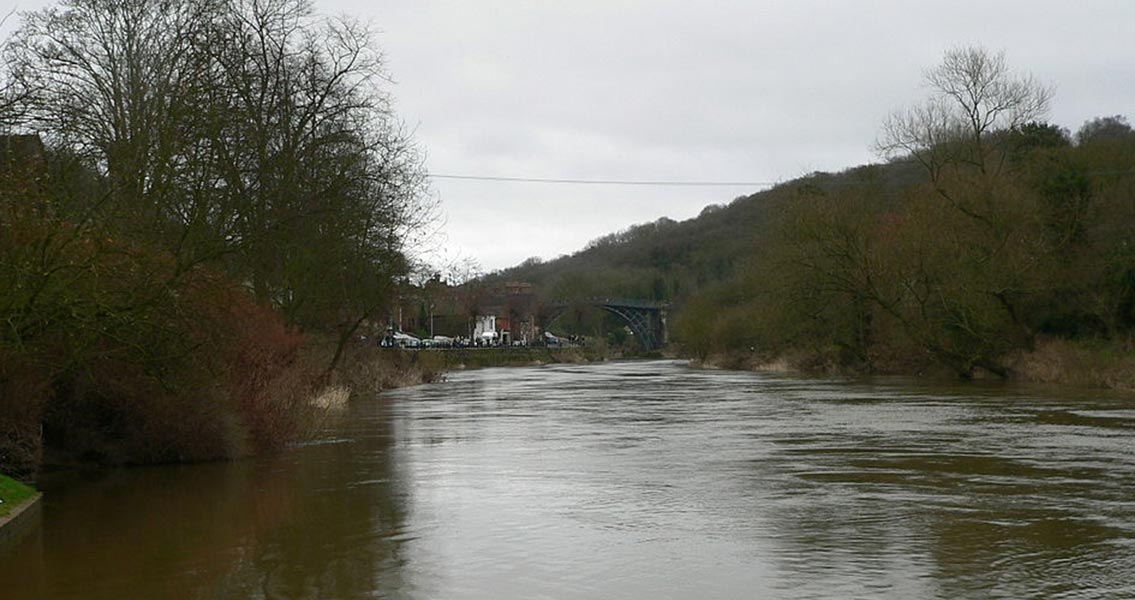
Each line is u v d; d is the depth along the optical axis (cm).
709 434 2659
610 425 2984
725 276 12288
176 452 2083
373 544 1307
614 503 1598
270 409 2308
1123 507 1511
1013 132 5625
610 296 14138
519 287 14762
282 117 3183
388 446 2458
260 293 3172
